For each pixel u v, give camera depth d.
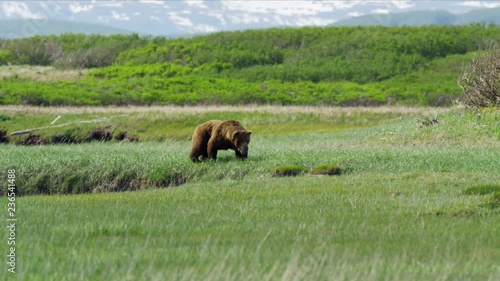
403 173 73.06
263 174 78.69
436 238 41.53
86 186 82.50
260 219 49.56
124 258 34.59
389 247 38.72
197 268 32.00
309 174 77.31
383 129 120.19
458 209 51.94
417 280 30.56
